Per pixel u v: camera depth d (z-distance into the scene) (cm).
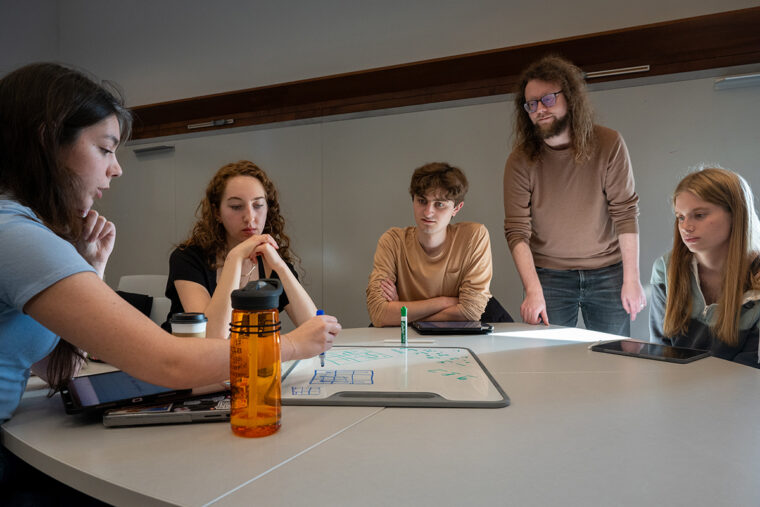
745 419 72
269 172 363
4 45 405
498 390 86
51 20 442
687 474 53
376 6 341
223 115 377
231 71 386
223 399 77
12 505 69
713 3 264
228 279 132
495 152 305
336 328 96
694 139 265
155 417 70
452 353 121
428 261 199
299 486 50
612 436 65
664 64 268
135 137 411
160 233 404
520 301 302
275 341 66
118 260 420
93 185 82
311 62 360
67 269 65
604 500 47
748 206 158
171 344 68
